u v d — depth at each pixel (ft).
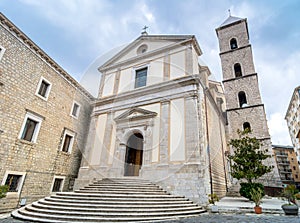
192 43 38.93
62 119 37.11
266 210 22.39
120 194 23.06
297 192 26.81
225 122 54.29
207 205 24.59
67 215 17.70
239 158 31.58
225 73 57.77
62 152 36.01
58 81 37.35
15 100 28.40
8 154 26.50
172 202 23.24
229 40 62.75
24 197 27.66
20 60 29.73
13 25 28.35
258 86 51.52
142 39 47.60
